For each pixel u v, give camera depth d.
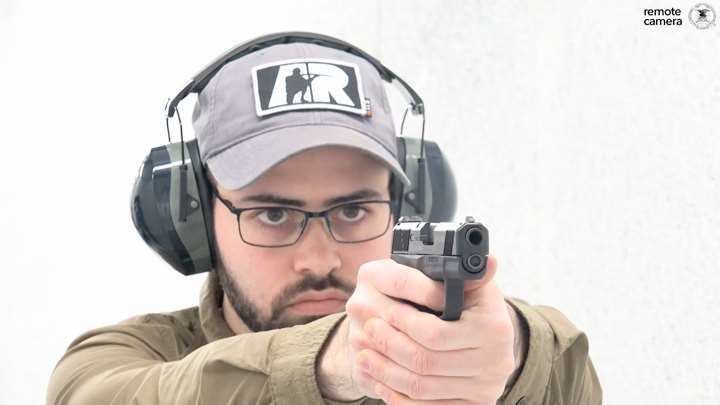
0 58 2.92
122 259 2.51
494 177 1.58
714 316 1.16
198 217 1.12
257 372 0.73
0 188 2.89
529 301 1.50
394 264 0.61
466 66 1.65
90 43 2.65
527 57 1.51
